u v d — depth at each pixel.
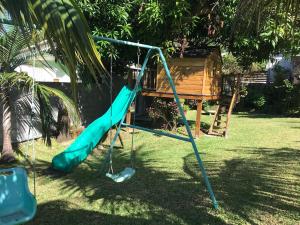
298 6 3.99
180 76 11.54
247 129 13.50
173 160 8.34
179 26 10.12
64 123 9.80
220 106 13.46
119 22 9.84
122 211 5.27
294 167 7.74
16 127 8.95
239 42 10.66
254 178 6.89
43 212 5.21
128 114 12.37
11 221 3.54
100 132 8.37
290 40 8.59
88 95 12.38
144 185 6.47
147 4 9.67
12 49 7.03
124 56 11.08
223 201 5.66
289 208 5.38
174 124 12.57
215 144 10.40
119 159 8.39
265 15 4.65
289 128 13.81
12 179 4.05
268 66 25.05
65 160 7.22
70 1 1.95
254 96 20.19
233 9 10.27
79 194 6.00
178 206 5.46
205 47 12.28
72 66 1.95
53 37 1.90
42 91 7.43
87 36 1.95
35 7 1.84
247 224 4.84
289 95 18.88
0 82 7.13
